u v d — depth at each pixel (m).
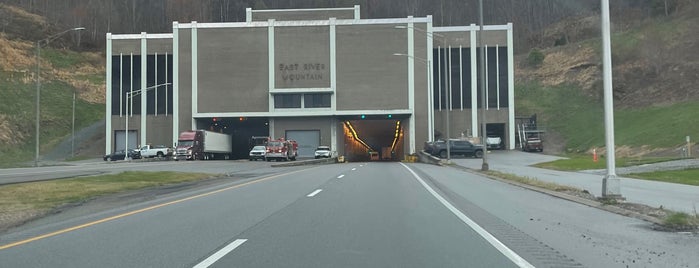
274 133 71.31
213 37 71.06
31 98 91.50
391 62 70.56
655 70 88.12
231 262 7.79
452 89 72.50
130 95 72.12
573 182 25.00
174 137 70.31
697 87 76.06
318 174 31.47
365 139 96.06
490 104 72.19
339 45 70.81
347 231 10.59
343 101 70.50
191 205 15.03
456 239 9.77
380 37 70.81
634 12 129.00
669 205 15.02
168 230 10.65
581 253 8.55
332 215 12.96
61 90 101.12
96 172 30.28
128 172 28.84
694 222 11.15
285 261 7.88
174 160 60.66
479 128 71.81
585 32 133.50
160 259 7.97
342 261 7.90
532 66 113.81
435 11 140.12
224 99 70.62
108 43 73.06
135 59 73.12
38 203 15.21
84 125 90.81
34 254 8.28
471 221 12.05
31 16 132.50
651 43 93.44
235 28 71.12
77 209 14.16
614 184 15.25
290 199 16.70
